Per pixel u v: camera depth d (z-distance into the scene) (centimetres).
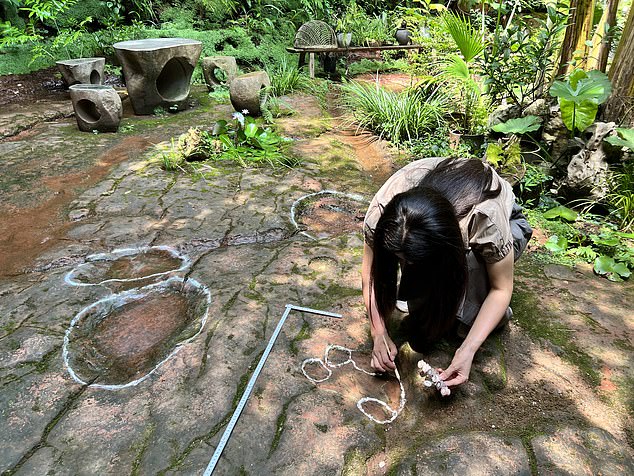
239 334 188
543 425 153
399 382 170
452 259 123
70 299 213
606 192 290
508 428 154
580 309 209
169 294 221
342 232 276
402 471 136
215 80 590
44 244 257
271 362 175
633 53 293
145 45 479
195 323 197
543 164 324
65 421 154
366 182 347
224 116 494
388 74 729
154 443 146
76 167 355
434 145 391
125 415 155
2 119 454
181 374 170
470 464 137
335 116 509
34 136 427
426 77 470
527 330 197
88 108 442
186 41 505
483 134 382
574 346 188
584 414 160
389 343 166
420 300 147
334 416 155
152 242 258
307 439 147
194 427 151
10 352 181
